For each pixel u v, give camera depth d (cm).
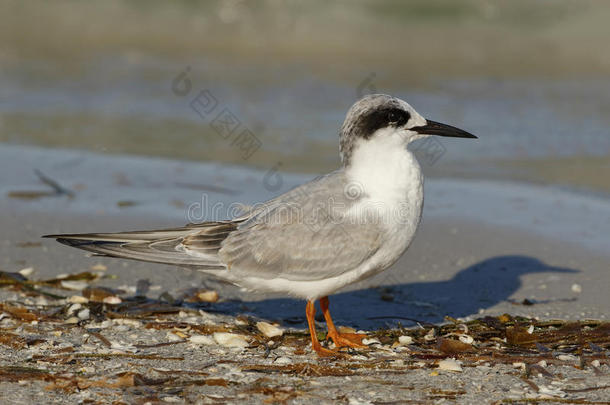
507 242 1301
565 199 1514
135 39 2855
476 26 3091
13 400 719
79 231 1316
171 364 827
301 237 893
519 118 2077
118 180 1588
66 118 2017
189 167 1678
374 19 3097
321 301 948
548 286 1122
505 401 743
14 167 1645
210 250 905
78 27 2941
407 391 765
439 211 1454
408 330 955
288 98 2238
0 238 1272
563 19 3053
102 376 778
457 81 2466
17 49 2647
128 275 1148
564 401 743
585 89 2384
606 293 1085
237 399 738
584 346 888
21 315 948
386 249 908
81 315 970
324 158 1745
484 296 1097
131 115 2069
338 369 817
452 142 1888
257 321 980
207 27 3005
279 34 2972
